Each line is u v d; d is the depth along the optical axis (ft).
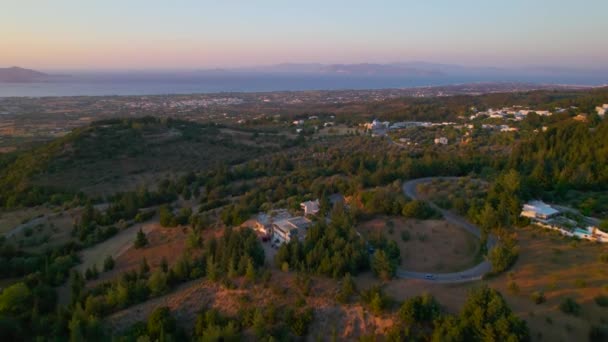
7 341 176.35
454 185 326.24
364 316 168.25
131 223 330.54
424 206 263.49
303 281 188.65
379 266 196.13
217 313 180.04
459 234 240.53
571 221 239.50
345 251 203.31
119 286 198.49
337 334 166.50
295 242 217.36
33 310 192.24
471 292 161.79
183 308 190.80
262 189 381.81
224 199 367.66
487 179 337.52
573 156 355.36
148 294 203.00
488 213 238.07
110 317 189.67
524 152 398.62
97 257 272.51
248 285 194.49
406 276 199.00
